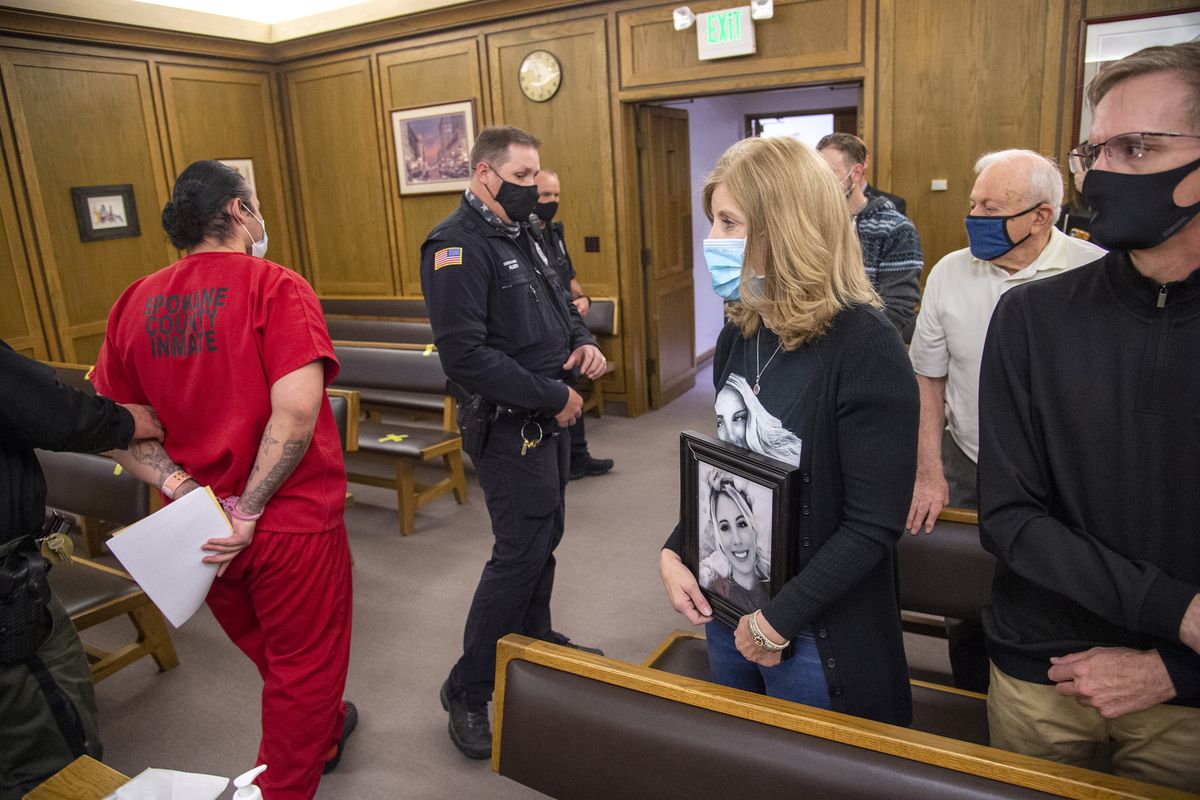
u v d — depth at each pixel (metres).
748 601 1.27
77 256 5.23
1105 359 1.00
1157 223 0.90
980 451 1.14
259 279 1.65
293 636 1.76
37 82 4.94
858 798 0.96
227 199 1.70
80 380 3.84
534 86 5.26
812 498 1.18
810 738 1.01
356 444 3.60
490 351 1.96
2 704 1.41
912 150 4.28
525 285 2.08
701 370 6.84
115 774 1.09
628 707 1.13
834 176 1.17
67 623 1.53
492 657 2.14
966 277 2.03
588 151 5.22
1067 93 3.89
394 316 6.16
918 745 0.95
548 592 2.39
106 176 5.34
